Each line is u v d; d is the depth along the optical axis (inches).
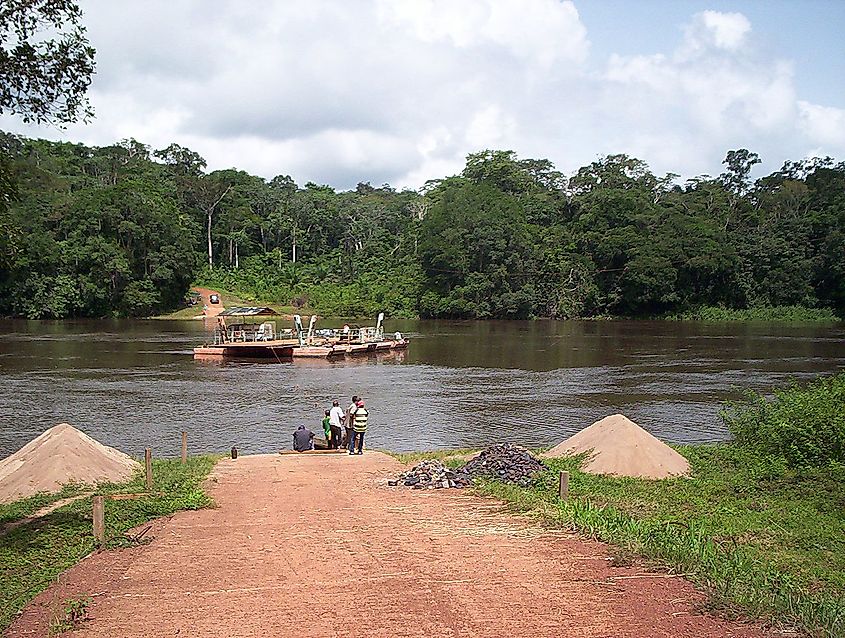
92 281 2974.9
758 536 365.7
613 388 1221.1
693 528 340.2
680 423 922.7
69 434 572.4
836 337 2272.4
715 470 555.2
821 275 3398.1
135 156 4271.7
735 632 215.6
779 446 600.4
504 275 3280.0
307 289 3622.0
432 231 3417.8
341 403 1096.8
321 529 367.2
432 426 929.5
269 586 271.9
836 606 234.2
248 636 223.0
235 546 336.2
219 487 516.4
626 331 2596.0
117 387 1229.1
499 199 3430.1
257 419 983.6
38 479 524.7
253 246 4065.0
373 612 238.7
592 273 3481.8
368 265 3868.1
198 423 954.1
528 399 1120.8
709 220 3602.4
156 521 402.3
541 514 390.3
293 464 637.3
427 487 496.4
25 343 1961.1
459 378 1368.1
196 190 3892.7
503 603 243.4
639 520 374.3
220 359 1670.8
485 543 328.5
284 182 4990.2
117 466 575.8
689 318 3378.4
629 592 252.4
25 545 355.3
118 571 301.1
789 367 1480.1
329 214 4141.2
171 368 1497.3
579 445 602.2
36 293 2901.1
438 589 259.8
